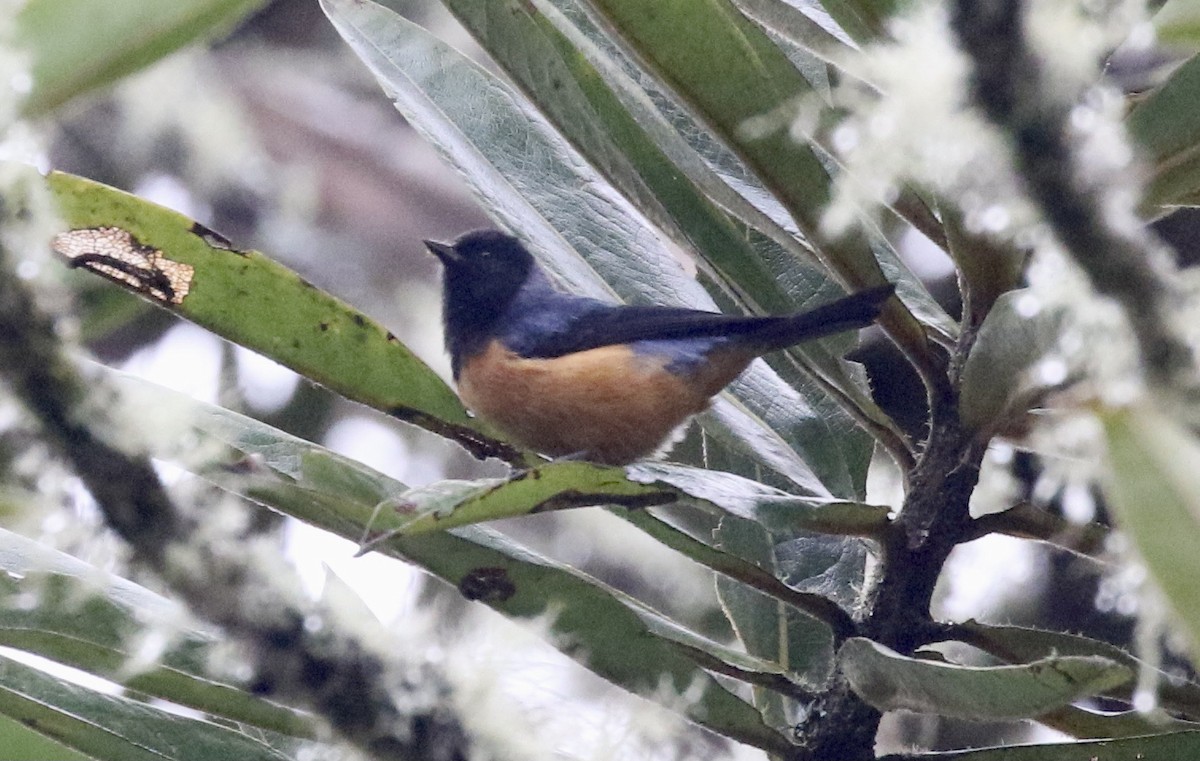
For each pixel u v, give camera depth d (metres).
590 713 4.04
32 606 3.81
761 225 4.99
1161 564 3.03
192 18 3.30
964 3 2.98
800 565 5.43
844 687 4.48
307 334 4.59
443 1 4.57
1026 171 3.02
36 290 2.99
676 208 5.02
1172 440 3.08
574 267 5.71
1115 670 3.28
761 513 4.25
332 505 3.93
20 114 3.14
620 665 4.23
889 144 3.12
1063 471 3.72
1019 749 4.32
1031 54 2.97
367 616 3.58
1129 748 4.23
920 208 4.80
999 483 5.44
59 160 11.53
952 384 4.76
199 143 11.92
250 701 4.20
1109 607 3.31
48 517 3.25
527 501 3.88
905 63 3.07
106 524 3.16
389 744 3.55
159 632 3.73
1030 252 4.52
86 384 3.05
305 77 15.09
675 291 5.91
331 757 4.02
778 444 5.44
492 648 3.76
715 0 4.19
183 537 3.20
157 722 4.23
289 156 14.64
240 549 3.28
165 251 4.37
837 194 4.45
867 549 5.38
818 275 6.02
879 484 6.54
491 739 3.64
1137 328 3.10
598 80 5.04
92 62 3.21
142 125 11.66
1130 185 3.15
